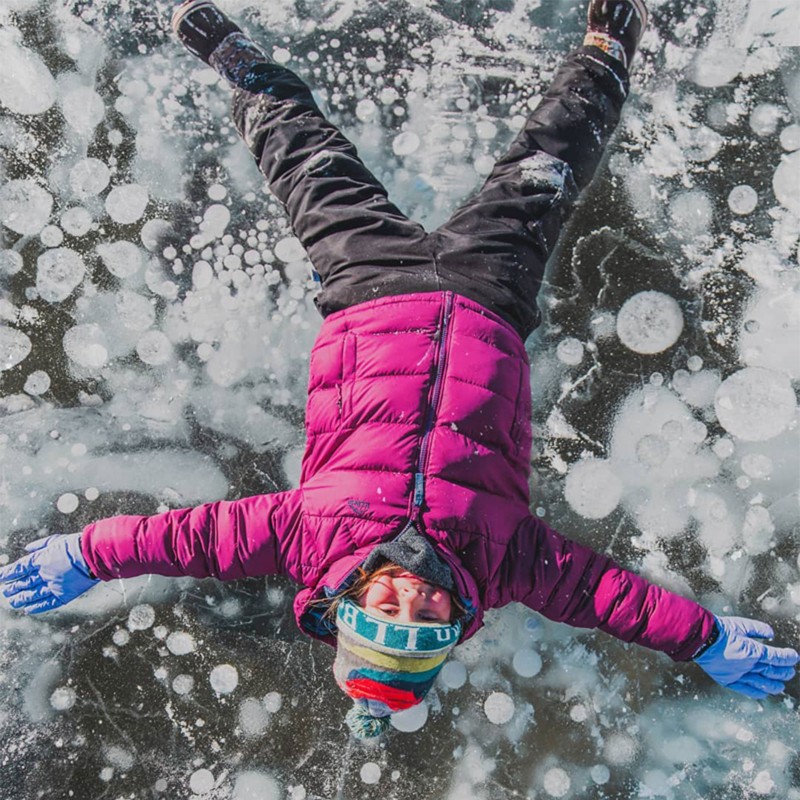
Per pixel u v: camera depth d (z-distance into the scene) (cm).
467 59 161
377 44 161
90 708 150
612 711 151
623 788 150
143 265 158
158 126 160
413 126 160
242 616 153
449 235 134
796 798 149
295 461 156
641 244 159
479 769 150
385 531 118
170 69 160
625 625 129
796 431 156
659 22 160
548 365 157
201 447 156
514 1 161
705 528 154
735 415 156
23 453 155
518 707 151
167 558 128
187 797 149
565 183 138
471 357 126
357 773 150
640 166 160
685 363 157
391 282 129
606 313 158
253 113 142
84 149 159
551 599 128
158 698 151
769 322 158
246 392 157
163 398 157
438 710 151
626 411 157
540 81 160
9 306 157
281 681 152
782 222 159
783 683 146
